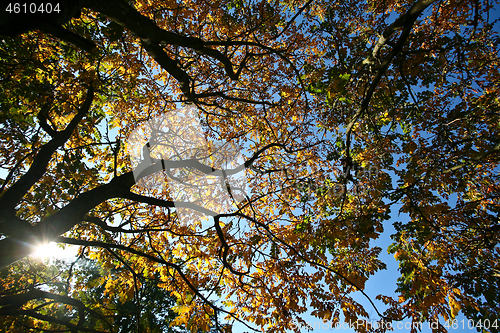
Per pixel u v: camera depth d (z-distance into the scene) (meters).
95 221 4.65
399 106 5.89
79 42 2.61
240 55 7.93
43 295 4.31
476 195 6.61
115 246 4.35
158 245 7.10
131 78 6.91
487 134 5.35
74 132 6.52
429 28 5.98
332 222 5.53
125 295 6.61
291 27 7.00
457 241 5.75
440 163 5.38
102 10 2.89
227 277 6.83
